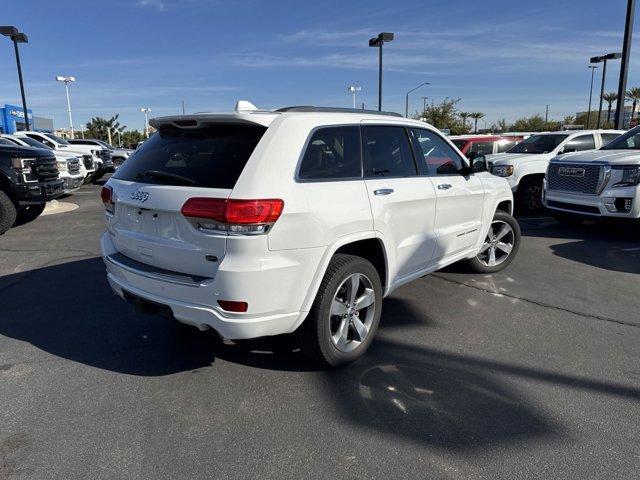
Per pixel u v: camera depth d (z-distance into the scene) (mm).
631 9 14367
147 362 3766
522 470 2551
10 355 3891
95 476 2541
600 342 4074
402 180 4027
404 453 2699
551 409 3100
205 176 3102
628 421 2967
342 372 3592
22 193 8758
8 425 2975
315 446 2768
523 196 10625
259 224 2906
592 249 7211
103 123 62375
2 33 20891
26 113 22219
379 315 3871
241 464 2627
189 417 3053
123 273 3520
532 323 4465
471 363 3719
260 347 4000
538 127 58812
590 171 7770
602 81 31641
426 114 47281
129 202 3412
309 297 3236
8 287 5598
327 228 3230
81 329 4391
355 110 3922
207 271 3047
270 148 3086
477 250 5406
